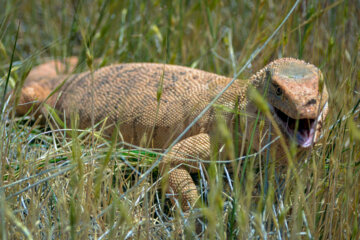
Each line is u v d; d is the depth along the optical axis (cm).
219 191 603
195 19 1418
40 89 1180
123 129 1003
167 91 994
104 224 731
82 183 684
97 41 1376
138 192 755
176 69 1056
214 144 865
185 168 877
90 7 1560
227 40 1283
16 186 765
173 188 852
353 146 801
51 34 1563
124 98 1019
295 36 1070
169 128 954
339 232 735
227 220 741
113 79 1073
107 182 795
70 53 1387
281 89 758
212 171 642
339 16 1155
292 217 732
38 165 862
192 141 881
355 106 789
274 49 1009
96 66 1186
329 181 772
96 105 1044
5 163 817
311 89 754
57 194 765
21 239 694
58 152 906
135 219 752
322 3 1140
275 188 802
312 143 734
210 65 1323
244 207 716
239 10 1430
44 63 1421
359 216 773
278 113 787
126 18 1468
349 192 735
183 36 1377
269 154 798
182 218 729
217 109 689
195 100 944
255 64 955
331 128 815
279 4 1277
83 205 720
